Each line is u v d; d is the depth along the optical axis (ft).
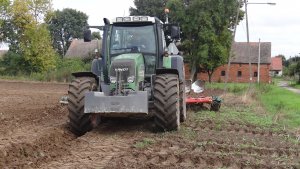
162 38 39.14
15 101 65.72
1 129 36.78
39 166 24.84
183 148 30.55
